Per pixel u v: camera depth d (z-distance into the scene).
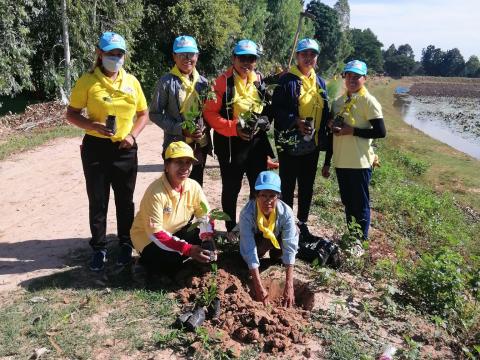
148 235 4.16
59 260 4.84
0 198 6.90
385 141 24.41
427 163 18.77
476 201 13.95
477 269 5.34
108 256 4.86
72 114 4.28
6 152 9.42
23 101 19.70
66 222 5.95
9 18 14.59
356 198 5.31
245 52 4.48
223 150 4.82
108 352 3.44
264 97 4.77
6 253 5.04
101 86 4.21
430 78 106.31
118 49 4.11
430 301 4.60
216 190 7.25
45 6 16.95
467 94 79.00
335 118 4.99
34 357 3.37
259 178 4.03
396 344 3.82
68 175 8.05
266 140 4.99
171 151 4.01
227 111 4.61
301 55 4.88
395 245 6.64
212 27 24.45
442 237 8.09
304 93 4.93
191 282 4.23
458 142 30.53
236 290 4.10
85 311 3.90
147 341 3.55
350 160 5.16
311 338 3.73
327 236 5.93
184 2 23.28
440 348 3.92
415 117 45.12
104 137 4.34
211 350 3.44
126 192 4.58
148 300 4.05
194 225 4.20
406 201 9.02
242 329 3.63
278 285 4.43
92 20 17.56
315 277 4.66
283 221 4.17
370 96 4.98
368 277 5.01
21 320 3.79
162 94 4.62
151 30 23.56
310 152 5.12
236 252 4.79
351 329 3.92
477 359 3.89
